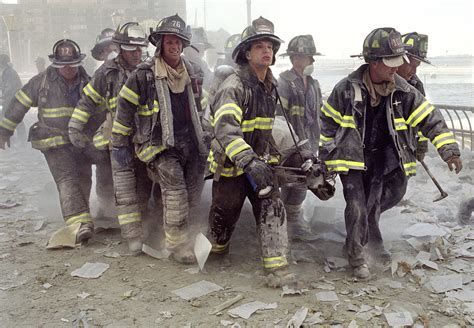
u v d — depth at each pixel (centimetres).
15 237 487
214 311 330
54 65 480
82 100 474
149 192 479
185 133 423
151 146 410
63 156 485
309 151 393
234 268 404
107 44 591
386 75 370
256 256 428
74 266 409
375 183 409
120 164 432
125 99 410
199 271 396
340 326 309
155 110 407
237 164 339
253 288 365
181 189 411
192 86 427
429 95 2044
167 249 415
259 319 319
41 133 480
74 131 471
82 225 462
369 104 387
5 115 501
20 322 319
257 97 365
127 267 405
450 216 518
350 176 389
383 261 410
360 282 373
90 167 522
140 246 434
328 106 392
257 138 374
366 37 374
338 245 452
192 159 434
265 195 361
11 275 392
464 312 326
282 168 374
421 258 411
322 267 402
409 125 386
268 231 370
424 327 307
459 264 400
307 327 309
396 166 402
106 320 321
